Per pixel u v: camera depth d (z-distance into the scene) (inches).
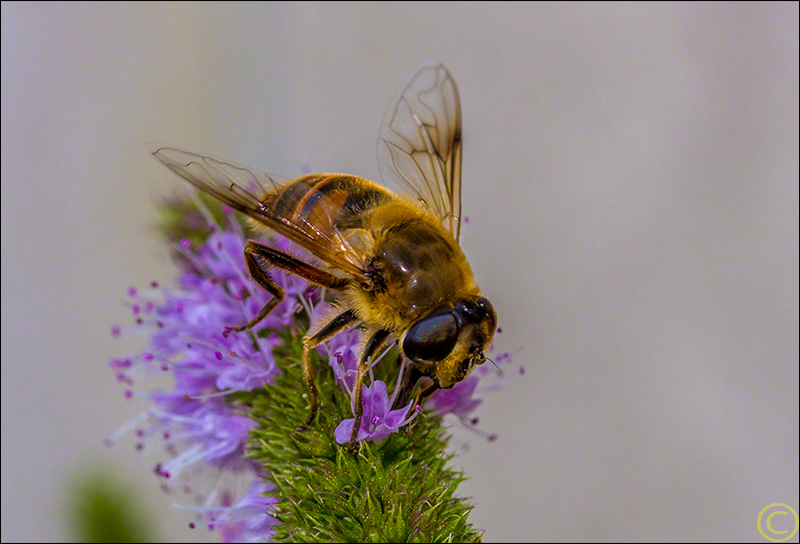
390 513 6.8
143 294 7.4
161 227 7.3
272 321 7.1
